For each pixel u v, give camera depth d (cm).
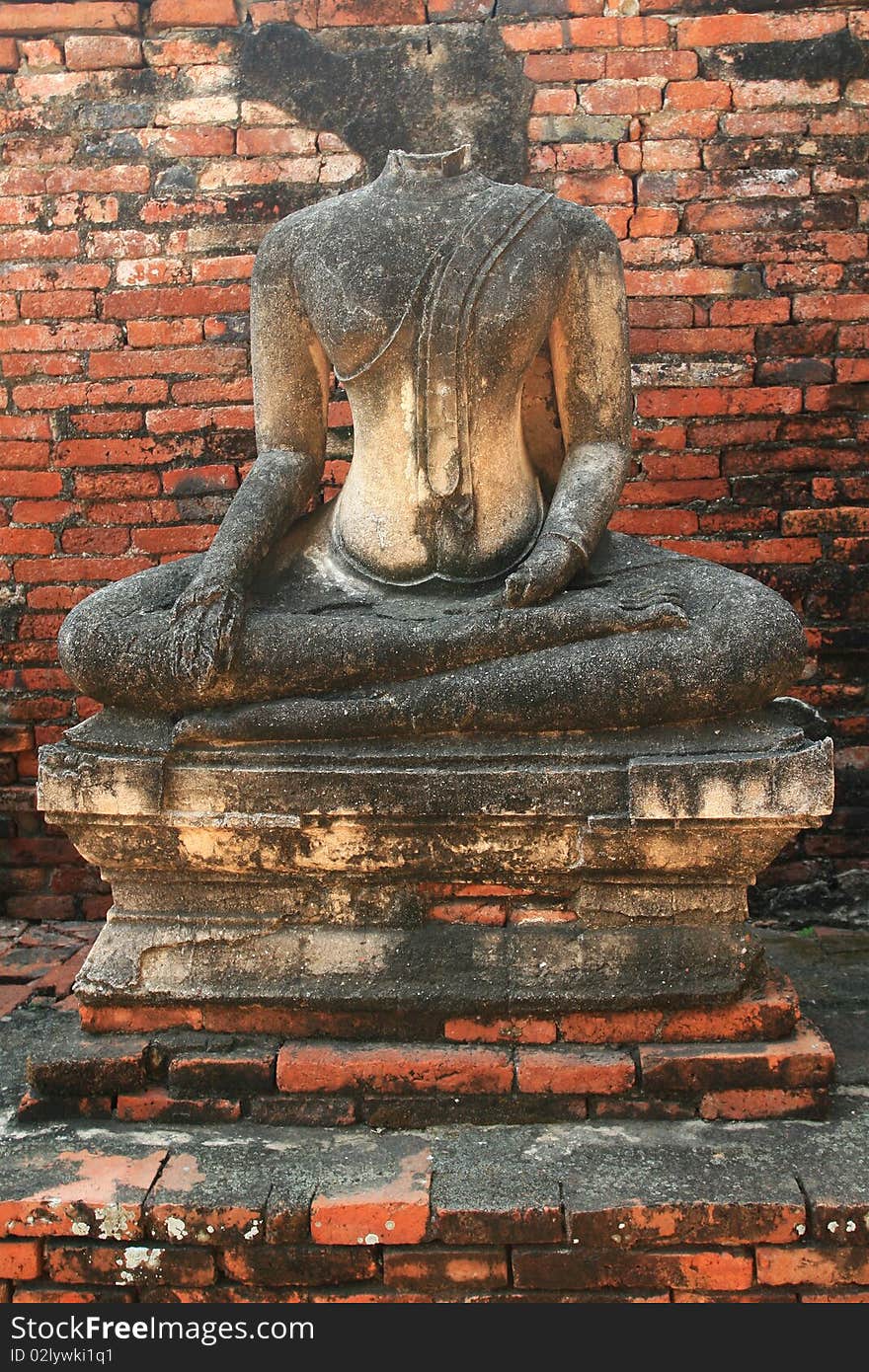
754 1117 266
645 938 274
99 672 280
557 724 272
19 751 437
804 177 421
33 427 438
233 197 433
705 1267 234
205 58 434
